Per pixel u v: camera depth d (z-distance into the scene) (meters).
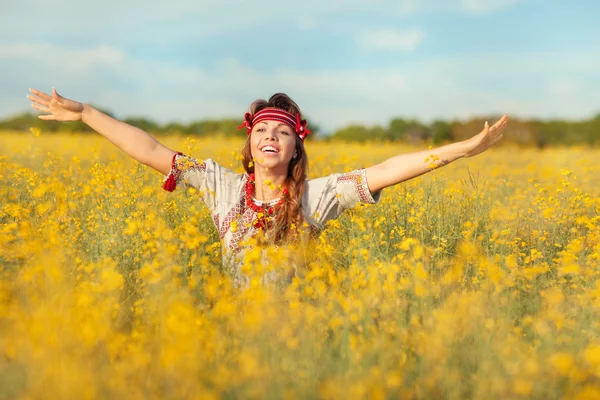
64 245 3.45
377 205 4.71
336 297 2.77
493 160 13.34
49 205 3.91
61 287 2.56
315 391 2.16
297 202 3.59
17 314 2.36
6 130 23.81
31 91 3.63
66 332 2.22
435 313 2.62
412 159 3.58
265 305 2.51
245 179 3.72
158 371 2.10
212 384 2.20
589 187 7.42
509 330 2.65
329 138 26.33
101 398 2.00
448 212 4.87
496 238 4.18
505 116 3.51
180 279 2.90
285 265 3.30
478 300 2.80
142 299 2.83
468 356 2.42
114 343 2.29
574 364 2.36
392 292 2.83
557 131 25.80
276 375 2.12
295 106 3.70
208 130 24.73
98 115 3.71
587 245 4.30
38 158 7.88
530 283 3.39
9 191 4.85
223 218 3.65
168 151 3.77
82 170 7.22
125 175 5.45
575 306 2.96
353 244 3.42
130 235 3.60
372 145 18.98
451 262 3.68
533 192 5.86
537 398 2.19
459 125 25.16
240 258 3.37
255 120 3.65
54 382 1.95
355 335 2.56
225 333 2.58
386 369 2.25
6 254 3.26
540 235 4.46
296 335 2.55
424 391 2.24
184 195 4.62
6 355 2.31
